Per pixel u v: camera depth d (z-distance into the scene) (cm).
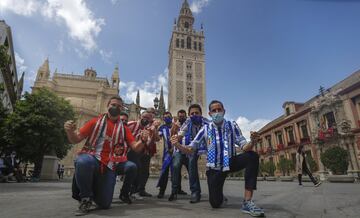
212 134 383
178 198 535
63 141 2062
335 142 2648
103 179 345
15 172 1556
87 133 352
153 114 581
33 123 1848
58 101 2077
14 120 1833
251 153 353
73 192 349
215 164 362
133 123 548
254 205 318
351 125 2505
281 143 3728
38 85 5209
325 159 2108
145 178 584
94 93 5512
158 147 4541
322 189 855
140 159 545
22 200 466
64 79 5509
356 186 1069
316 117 3003
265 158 4069
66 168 4197
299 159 1248
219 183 368
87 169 319
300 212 337
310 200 486
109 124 371
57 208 359
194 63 7650
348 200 483
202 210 349
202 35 8081
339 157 2022
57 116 2009
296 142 3331
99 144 352
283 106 3809
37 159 1947
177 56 7575
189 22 8406
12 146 1870
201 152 477
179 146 404
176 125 517
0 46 1030
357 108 2483
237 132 379
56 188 852
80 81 5559
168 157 566
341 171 1992
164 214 308
